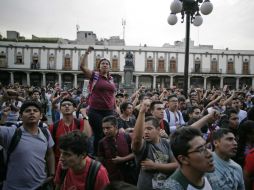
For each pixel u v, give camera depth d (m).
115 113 5.78
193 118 5.75
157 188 3.30
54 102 7.87
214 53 60.19
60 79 58.97
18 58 58.12
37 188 3.55
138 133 3.36
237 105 7.85
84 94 10.18
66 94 7.90
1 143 3.57
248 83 61.47
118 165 4.43
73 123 4.80
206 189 2.34
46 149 3.79
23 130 3.71
